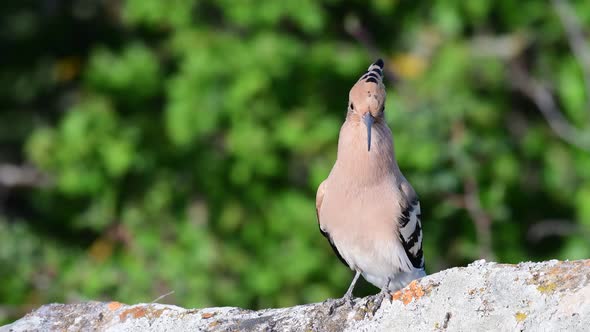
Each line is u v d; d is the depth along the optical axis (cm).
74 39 1678
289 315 588
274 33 1407
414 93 1377
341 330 568
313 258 1376
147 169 1476
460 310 542
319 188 751
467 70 1395
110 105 1467
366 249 720
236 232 1431
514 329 520
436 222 1394
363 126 698
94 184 1452
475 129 1384
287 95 1418
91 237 1550
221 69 1371
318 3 1423
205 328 591
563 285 527
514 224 1420
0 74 1652
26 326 621
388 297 571
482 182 1375
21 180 1605
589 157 1427
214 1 1435
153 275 1359
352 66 1404
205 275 1367
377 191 703
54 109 1656
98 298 1348
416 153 1323
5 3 1669
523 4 1437
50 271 1399
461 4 1408
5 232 1428
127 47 1536
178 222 1447
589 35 1435
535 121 1516
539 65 1470
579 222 1441
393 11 1485
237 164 1412
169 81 1445
